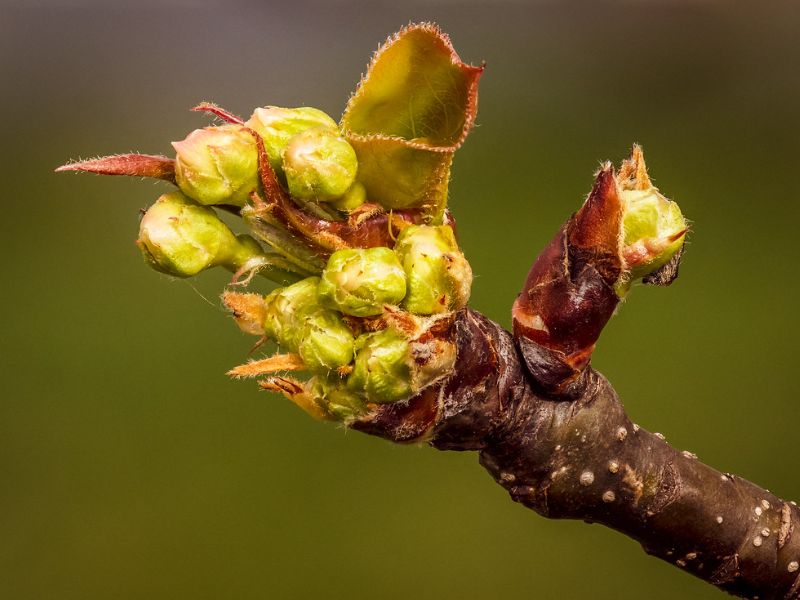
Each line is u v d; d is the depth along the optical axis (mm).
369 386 202
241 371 202
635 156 209
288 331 202
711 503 218
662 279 210
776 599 221
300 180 198
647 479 216
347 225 201
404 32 196
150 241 198
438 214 202
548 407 212
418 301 200
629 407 660
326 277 199
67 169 197
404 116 200
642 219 207
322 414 205
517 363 210
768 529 220
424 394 205
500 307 688
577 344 210
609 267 208
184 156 197
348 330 201
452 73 198
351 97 200
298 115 200
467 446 211
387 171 200
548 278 209
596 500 215
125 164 198
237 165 198
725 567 220
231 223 351
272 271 204
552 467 213
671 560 220
